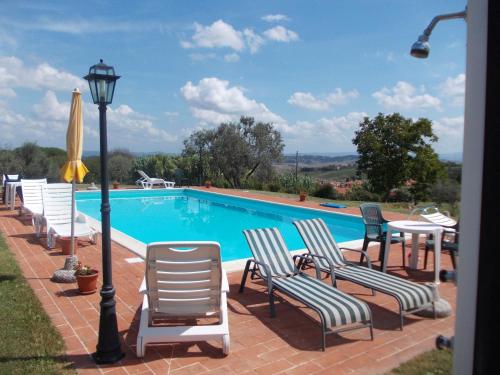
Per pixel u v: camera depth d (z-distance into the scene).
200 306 4.03
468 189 1.18
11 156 17.33
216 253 3.72
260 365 3.52
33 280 5.71
